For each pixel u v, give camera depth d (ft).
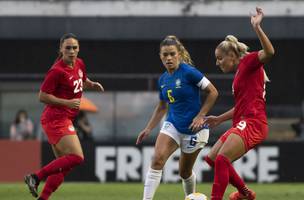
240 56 101.81
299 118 246.47
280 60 297.33
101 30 285.23
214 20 284.00
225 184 98.63
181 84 105.81
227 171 98.84
